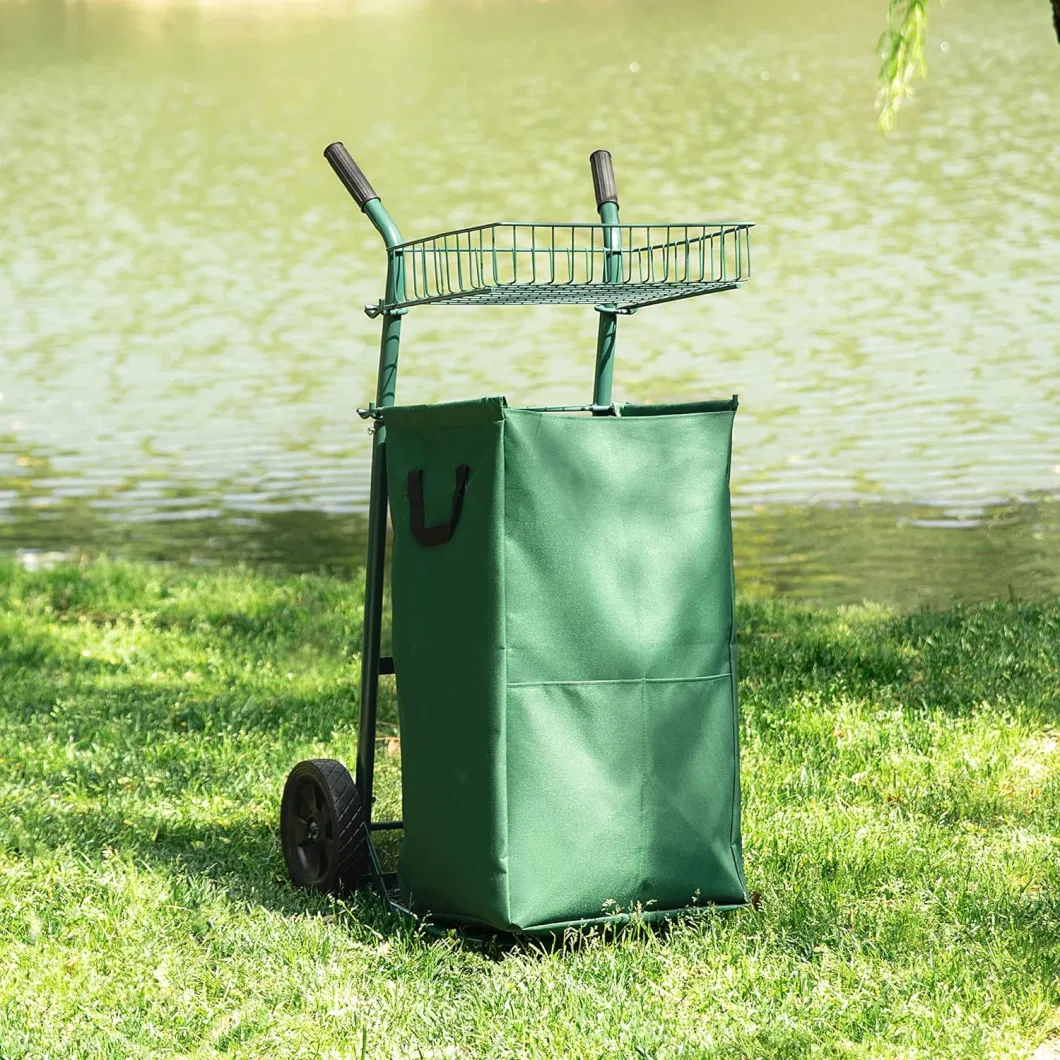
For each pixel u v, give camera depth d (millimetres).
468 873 6918
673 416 7047
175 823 9117
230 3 116188
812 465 23031
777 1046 6117
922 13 9820
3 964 7184
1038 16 96625
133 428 27438
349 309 38688
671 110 71500
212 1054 6320
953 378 28562
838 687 11266
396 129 69750
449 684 6961
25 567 17938
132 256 47562
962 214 47750
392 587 7301
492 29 101250
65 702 11875
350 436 26375
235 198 56906
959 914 7273
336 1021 6496
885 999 6488
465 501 6867
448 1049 6238
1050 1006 6453
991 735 9961
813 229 46406
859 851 8062
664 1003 6543
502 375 30484
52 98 81875
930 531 19391
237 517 21609
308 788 8133
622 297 7570
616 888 6961
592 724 6887
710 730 7145
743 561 18344
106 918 7570
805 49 88062
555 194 53656
